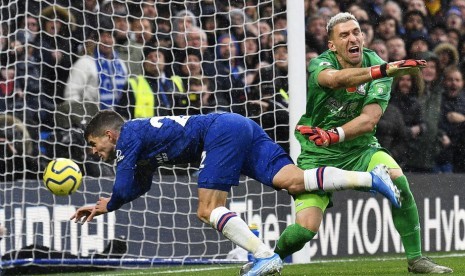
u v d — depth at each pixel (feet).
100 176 46.73
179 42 55.16
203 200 30.27
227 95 54.65
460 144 60.03
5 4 51.96
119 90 49.67
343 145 32.96
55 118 47.96
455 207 54.85
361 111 32.55
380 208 51.98
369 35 59.98
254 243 29.37
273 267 29.12
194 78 52.80
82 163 47.42
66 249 45.11
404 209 34.04
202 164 30.42
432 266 34.27
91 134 31.81
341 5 59.88
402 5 62.13
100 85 50.85
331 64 31.86
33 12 51.83
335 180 30.91
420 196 53.62
